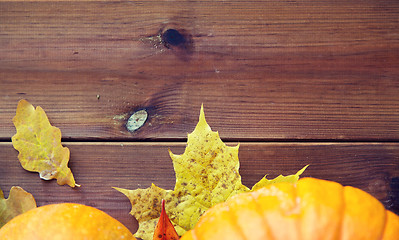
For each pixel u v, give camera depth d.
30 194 0.58
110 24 0.59
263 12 0.59
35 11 0.59
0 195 0.58
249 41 0.59
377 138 0.59
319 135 0.59
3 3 0.59
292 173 0.59
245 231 0.48
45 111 0.59
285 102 0.59
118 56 0.59
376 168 0.59
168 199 0.56
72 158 0.59
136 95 0.59
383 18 0.59
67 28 0.59
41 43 0.59
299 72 0.59
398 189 0.59
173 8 0.59
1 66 0.59
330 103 0.59
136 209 0.56
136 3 0.59
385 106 0.59
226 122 0.59
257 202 0.50
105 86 0.59
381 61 0.59
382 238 0.48
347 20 0.59
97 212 0.52
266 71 0.59
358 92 0.59
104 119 0.59
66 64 0.59
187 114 0.59
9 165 0.59
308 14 0.59
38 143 0.58
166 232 0.52
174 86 0.59
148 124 0.59
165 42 0.59
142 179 0.59
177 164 0.56
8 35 0.59
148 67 0.59
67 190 0.59
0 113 0.59
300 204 0.49
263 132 0.59
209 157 0.56
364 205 0.49
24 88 0.59
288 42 0.59
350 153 0.59
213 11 0.59
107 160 0.59
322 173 0.59
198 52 0.59
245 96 0.59
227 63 0.59
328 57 0.59
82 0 0.59
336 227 0.47
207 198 0.56
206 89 0.59
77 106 0.59
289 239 0.47
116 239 0.51
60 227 0.50
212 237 0.48
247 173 0.59
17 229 0.50
